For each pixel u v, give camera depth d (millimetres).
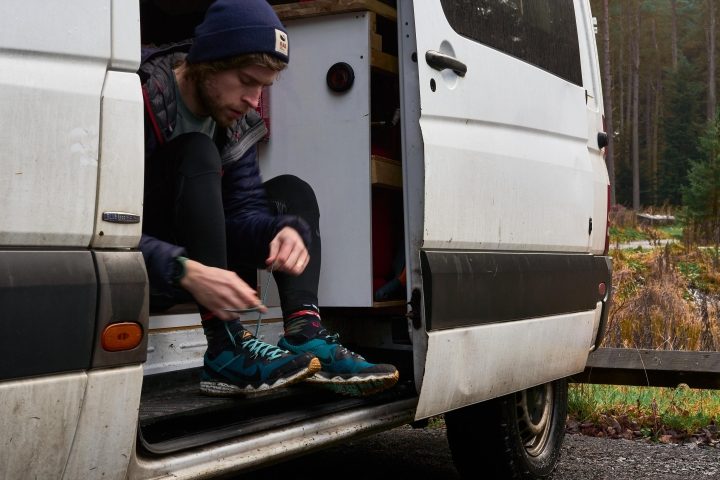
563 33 4156
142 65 2697
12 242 1809
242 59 2564
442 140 3068
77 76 1929
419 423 3600
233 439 2373
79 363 1893
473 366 3215
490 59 3432
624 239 21031
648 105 66938
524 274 3543
